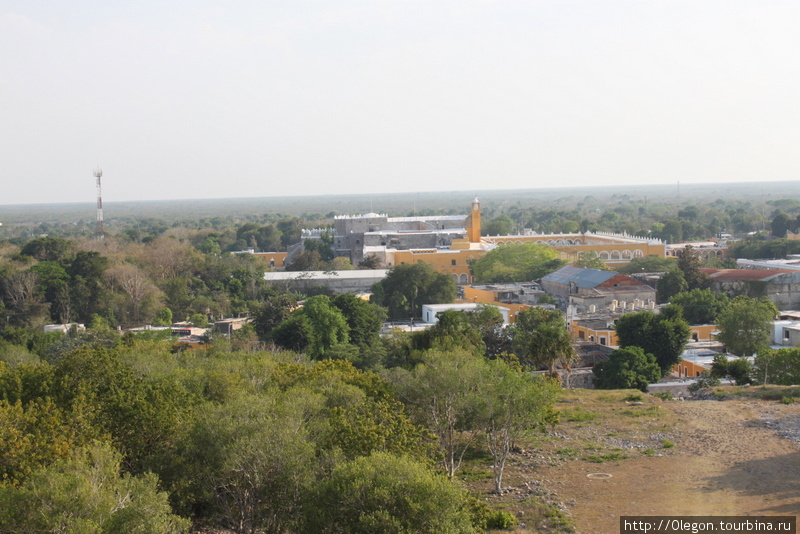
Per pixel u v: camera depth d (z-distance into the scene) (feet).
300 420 107.14
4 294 368.68
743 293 387.55
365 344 305.94
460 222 648.79
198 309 386.93
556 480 131.23
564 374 237.04
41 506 78.33
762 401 187.93
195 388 143.84
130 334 271.69
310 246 617.62
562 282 377.09
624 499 118.52
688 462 137.49
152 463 105.70
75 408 112.88
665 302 387.14
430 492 82.64
